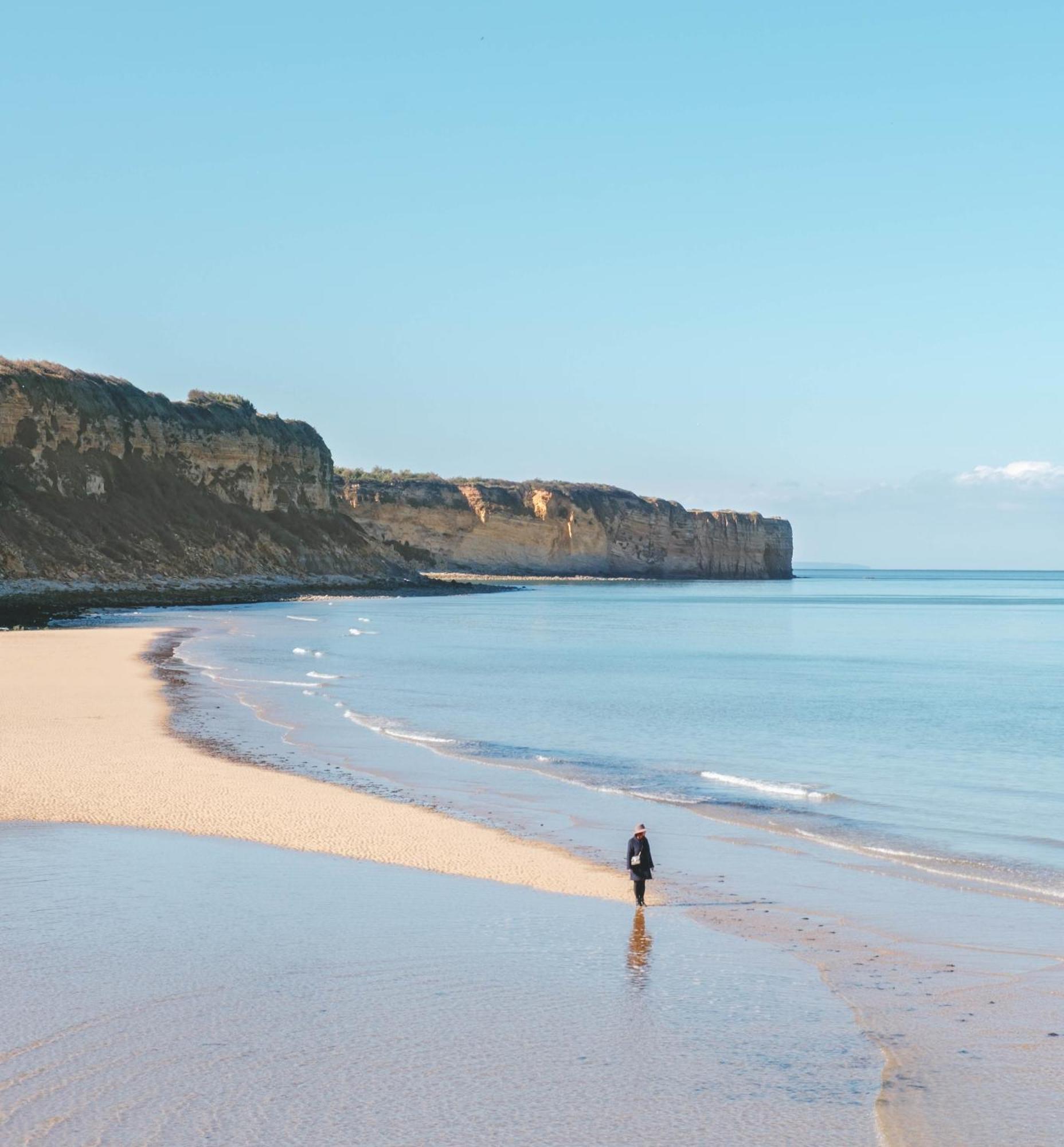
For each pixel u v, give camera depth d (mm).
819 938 14281
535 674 54844
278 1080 9859
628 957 13383
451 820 21016
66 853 17641
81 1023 11008
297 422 183625
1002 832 21453
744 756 31281
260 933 13914
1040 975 12922
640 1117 9289
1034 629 106938
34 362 143125
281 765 26547
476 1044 10711
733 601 160250
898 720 39719
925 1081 10031
